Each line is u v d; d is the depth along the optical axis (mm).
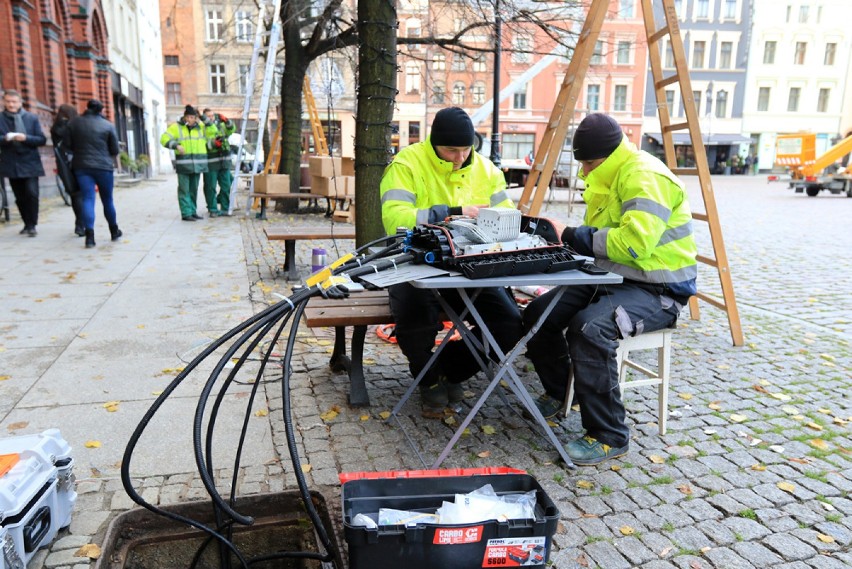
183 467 2807
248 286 6051
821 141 50406
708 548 2359
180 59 41219
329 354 4293
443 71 12180
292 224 10453
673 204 3035
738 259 8516
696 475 2873
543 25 7031
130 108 28234
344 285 2279
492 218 2650
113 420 3223
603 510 2590
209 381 1947
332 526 2422
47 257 7234
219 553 2461
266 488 2664
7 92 8039
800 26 48188
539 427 3322
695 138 4637
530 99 41344
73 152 7805
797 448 3139
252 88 11898
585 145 3059
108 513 2463
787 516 2572
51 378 3734
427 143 3402
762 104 49469
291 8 11242
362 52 4902
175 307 5273
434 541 1918
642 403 3648
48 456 2242
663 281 3023
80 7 17609
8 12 12641
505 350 3422
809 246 9703
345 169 10898
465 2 7281
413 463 2914
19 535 1977
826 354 4520
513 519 1956
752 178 41969
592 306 2932
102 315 4996
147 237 8836
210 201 11258
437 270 2549
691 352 4559
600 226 3215
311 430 3195
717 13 46938
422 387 3418
